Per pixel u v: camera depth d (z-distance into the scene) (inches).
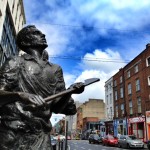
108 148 1036.5
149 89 1262.3
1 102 58.5
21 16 1237.1
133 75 1462.8
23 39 74.7
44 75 71.1
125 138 1059.3
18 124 60.8
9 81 65.4
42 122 62.9
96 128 2406.5
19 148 59.9
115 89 1763.0
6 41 839.1
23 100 56.5
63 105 74.0
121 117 1611.7
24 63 70.0
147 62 1306.6
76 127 3208.7
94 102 2967.5
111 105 1850.4
